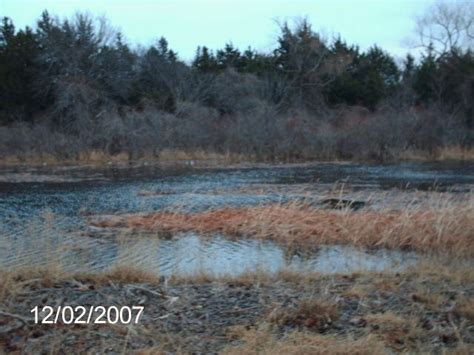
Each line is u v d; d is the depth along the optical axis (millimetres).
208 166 32219
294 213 14711
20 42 46062
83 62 45406
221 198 19531
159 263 10484
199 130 38188
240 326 6012
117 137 36844
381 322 6191
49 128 40281
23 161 35062
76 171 29734
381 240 12164
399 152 36938
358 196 19531
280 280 8156
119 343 5547
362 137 37469
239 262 10680
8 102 44219
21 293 6832
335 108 50781
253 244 12492
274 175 27234
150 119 38594
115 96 46656
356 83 53750
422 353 5414
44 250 10477
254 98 45812
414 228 12367
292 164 33656
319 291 7391
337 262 10656
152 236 13219
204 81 48781
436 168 30859
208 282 8008
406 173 27984
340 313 6543
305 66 52781
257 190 21516
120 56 48344
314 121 42125
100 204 18484
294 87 51719
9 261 9547
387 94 54406
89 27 47281
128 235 13195
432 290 7426
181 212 16312
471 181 24344
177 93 45969
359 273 8664
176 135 37562
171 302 6859
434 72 50969
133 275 7945
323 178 25812
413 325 6070
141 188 22500
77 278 7699
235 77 49219
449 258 10844
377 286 7723
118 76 46625
